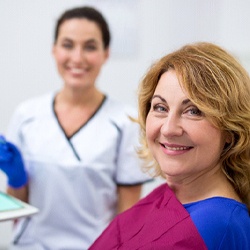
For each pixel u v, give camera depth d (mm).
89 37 1167
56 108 1253
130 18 1802
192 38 1773
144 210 780
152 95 701
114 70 1861
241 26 1722
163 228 655
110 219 1229
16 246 1232
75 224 1181
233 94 616
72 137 1198
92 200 1180
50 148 1195
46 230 1195
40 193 1196
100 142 1188
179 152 635
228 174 699
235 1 1708
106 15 1811
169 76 643
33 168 1205
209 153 630
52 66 1879
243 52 1736
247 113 628
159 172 824
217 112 604
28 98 1921
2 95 1931
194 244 601
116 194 1246
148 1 1777
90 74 1200
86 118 1220
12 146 1164
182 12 1762
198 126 613
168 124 622
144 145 844
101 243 800
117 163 1215
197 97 604
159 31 1795
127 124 1204
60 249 1172
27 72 1900
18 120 1274
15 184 1201
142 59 1831
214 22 1742
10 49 1885
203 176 673
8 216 851
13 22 1860
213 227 603
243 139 644
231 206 635
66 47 1188
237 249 608
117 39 1826
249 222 645
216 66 623
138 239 687
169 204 695
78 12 1187
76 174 1166
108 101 1262
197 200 688
